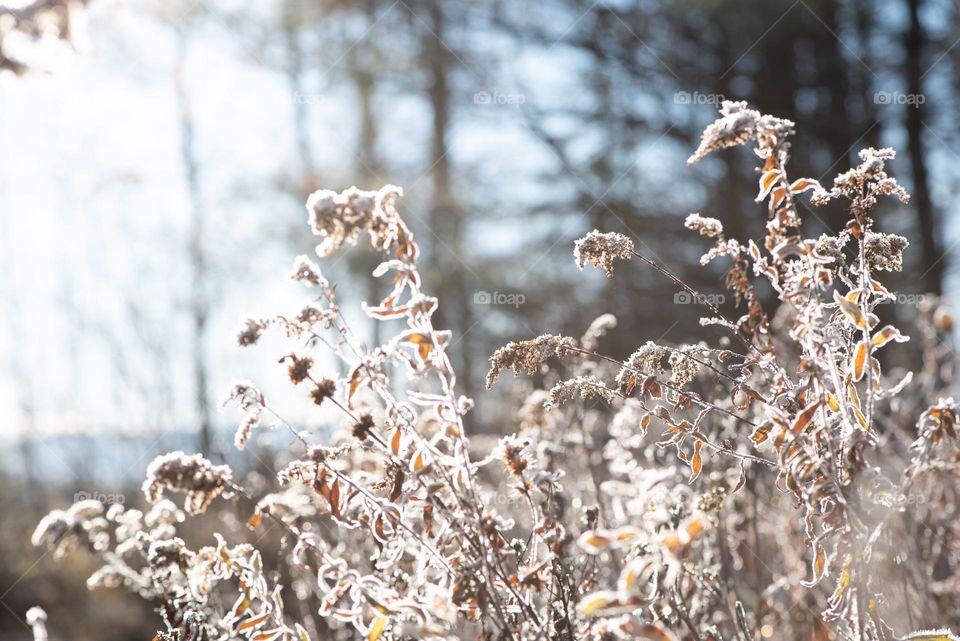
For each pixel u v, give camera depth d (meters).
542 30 12.72
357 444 1.70
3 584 5.55
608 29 12.51
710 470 2.31
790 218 1.68
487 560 1.64
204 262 9.22
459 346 10.50
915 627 2.08
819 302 1.66
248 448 3.50
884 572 2.21
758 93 12.03
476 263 11.15
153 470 1.64
